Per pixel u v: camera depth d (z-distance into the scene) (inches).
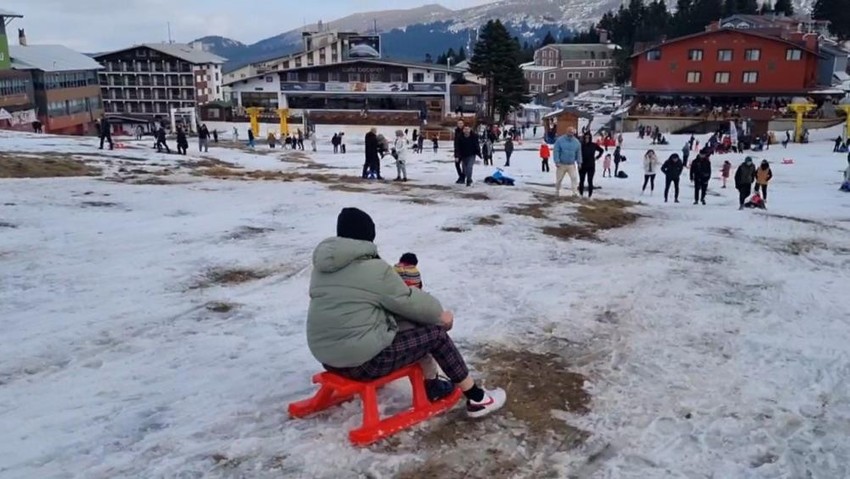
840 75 3624.5
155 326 253.1
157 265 344.8
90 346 231.6
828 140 2091.5
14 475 150.3
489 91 3011.8
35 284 307.0
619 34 6259.8
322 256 155.1
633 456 165.3
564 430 177.2
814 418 188.5
